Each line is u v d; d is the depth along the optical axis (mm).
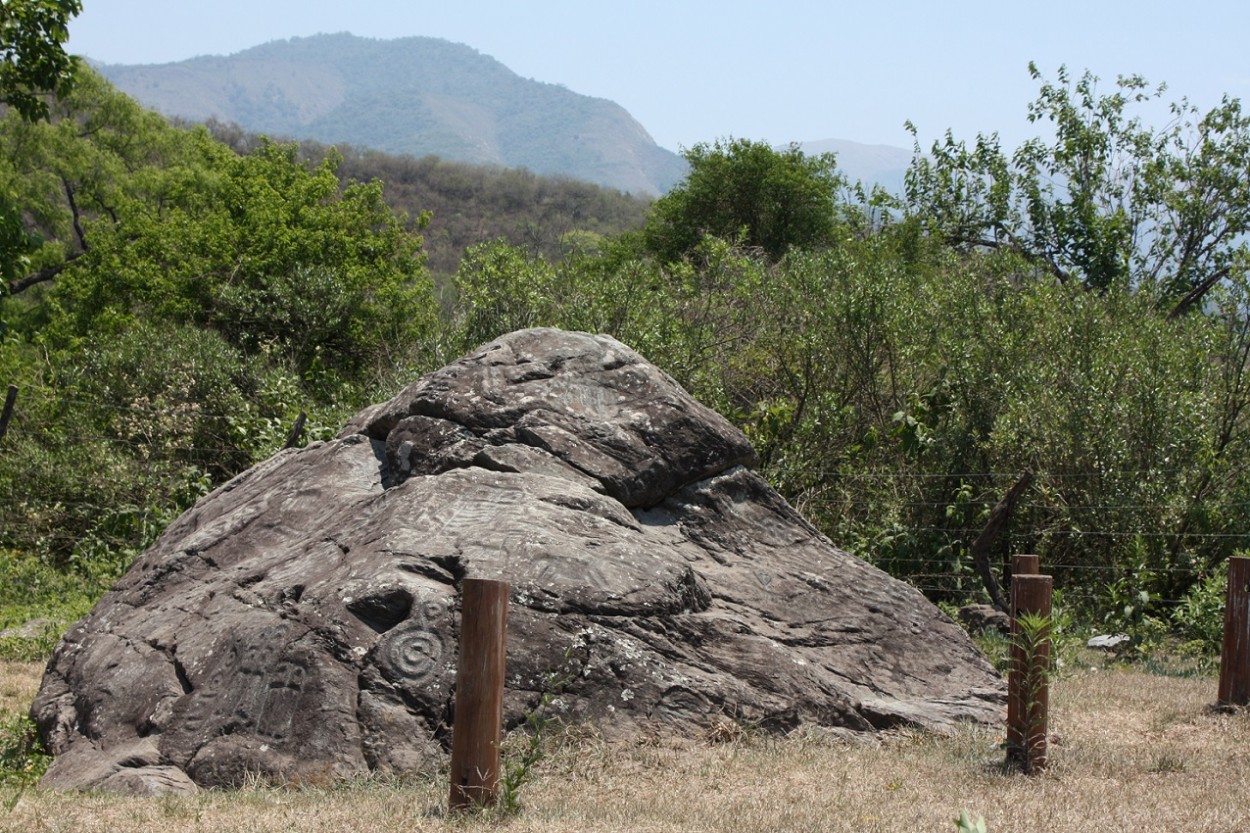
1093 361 15867
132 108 40812
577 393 9953
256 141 96312
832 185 38594
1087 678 10789
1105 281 26750
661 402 9992
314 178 29344
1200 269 26406
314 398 22297
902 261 22609
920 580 15398
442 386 9969
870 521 16125
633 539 8695
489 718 6152
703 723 7809
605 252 40750
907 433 16406
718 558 9539
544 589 7938
